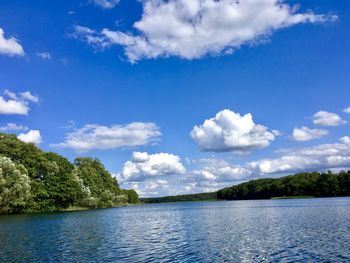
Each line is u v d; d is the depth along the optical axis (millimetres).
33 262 33688
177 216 106125
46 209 127125
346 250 36219
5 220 83188
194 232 57219
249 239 46625
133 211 147875
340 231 50531
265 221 73312
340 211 91750
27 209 118562
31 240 47875
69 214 110562
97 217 96562
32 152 127688
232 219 83000
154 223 78438
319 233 49438
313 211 96875
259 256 35125
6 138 123938
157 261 33750
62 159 142750
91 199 151750
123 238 50156
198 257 35375
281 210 111312
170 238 50062
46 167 127750
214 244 43250
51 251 39250
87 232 57812
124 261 33844
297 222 67125
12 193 100062
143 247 42000
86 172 175875
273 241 44125
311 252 36031
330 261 31797
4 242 45875
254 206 159250
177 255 36656
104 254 37562
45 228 63844
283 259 33406
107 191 185875
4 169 100500
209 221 79875
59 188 131625
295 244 41156
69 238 49969
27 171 110875
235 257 34969
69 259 34875
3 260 34531
